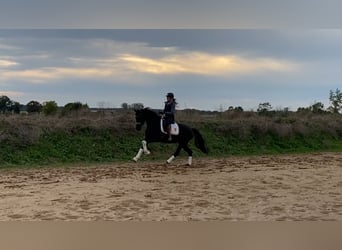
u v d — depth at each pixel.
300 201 6.89
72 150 13.20
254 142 16.22
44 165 11.89
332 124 18.89
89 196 7.25
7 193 7.51
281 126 17.19
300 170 10.48
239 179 9.04
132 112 16.27
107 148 13.69
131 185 8.30
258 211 6.23
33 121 14.23
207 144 15.23
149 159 13.43
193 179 9.05
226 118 17.91
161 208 6.41
